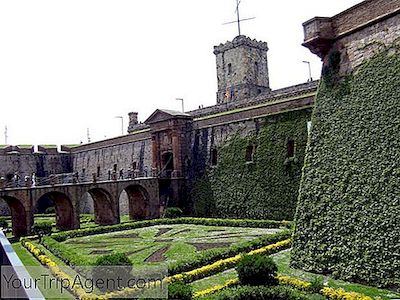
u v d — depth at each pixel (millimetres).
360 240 17219
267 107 36812
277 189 34656
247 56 61625
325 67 21516
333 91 20766
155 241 29188
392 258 15812
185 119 46188
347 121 19500
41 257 22859
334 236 18438
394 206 16234
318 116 21266
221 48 64188
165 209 43531
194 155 44594
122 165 55625
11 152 62094
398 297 14641
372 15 19172
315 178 20328
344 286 16516
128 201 52406
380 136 17625
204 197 42438
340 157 19297
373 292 15422
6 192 34844
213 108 53094
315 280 15555
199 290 16359
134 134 54125
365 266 16734
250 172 37562
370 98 18625
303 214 20344
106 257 15391
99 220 44531
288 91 43906
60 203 40875
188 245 26609
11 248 6359
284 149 34562
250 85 61375
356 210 17734
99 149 60688
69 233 33125
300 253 19844
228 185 39781
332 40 21219
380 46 18828
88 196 61344
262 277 15648
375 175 17344
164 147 47188
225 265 19891
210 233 31703
